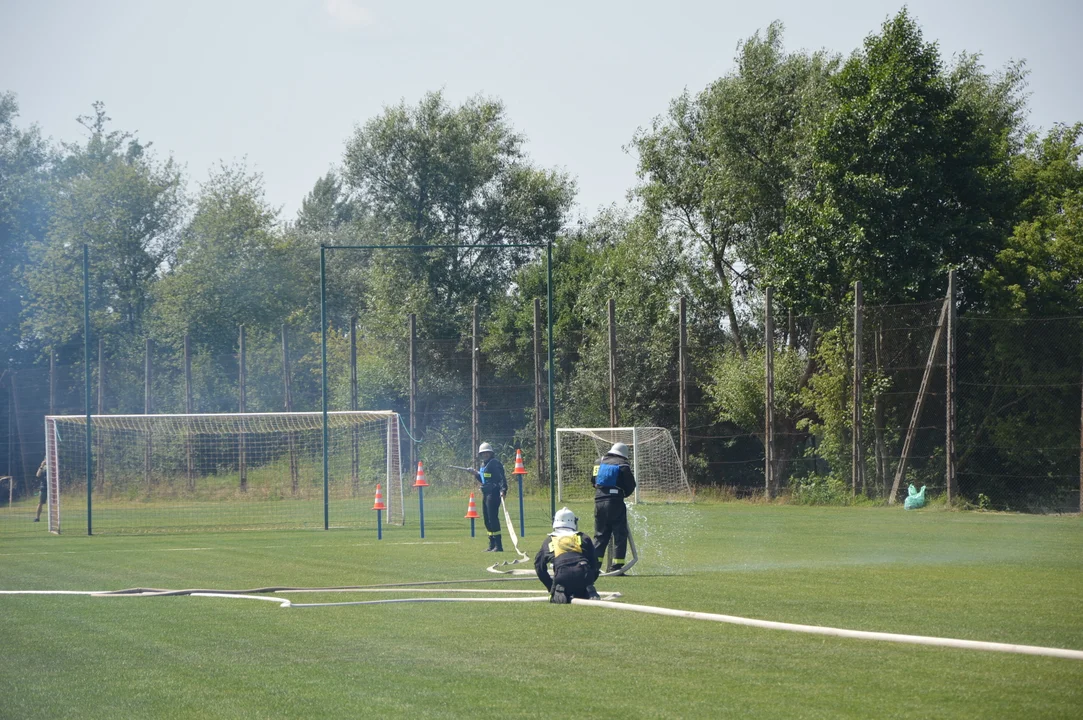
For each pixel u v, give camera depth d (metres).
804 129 69.38
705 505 59.75
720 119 74.56
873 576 23.27
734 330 78.31
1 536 44.47
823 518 46.88
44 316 97.88
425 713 10.93
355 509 60.97
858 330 58.53
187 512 60.88
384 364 85.75
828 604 18.66
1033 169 66.12
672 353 76.19
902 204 60.53
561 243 105.56
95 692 12.30
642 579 23.02
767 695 11.42
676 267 79.25
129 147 125.62
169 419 68.56
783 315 70.19
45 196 106.62
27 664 14.12
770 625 15.86
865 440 61.22
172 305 98.19
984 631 15.59
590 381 78.06
